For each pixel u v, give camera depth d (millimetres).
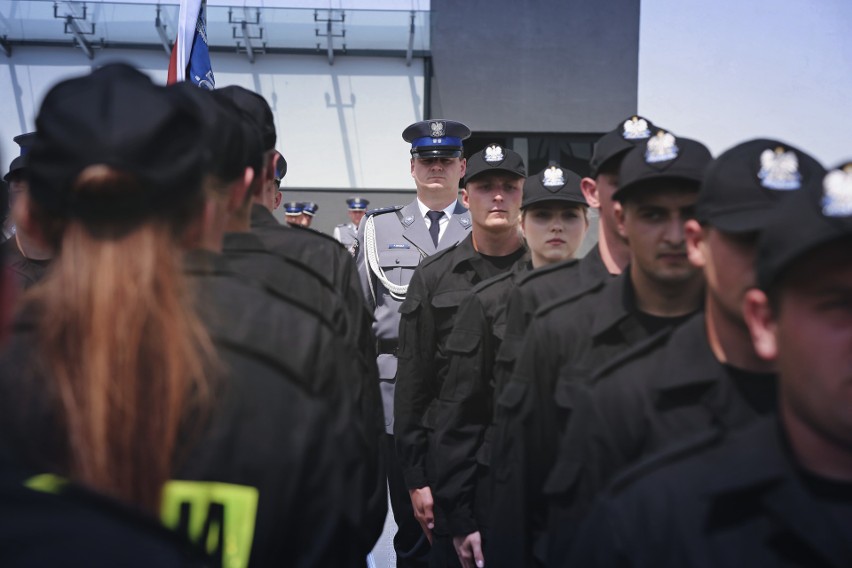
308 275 2010
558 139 13492
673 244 1874
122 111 1158
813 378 1024
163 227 1164
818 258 991
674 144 1878
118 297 1106
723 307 1548
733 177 1486
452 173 4250
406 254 4164
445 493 2961
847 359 1003
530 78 13266
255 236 1979
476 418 3004
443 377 3311
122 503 791
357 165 13375
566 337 2096
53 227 1205
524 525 2104
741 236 1464
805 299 1017
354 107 13312
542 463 2107
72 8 12461
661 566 1165
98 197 1124
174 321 1143
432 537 3270
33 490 738
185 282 1271
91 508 764
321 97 13289
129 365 1092
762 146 1519
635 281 2006
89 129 1141
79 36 12547
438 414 3068
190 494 1233
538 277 2525
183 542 820
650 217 1904
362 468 1591
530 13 13242
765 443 1131
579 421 1815
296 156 13320
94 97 1174
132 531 769
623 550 1204
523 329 2490
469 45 13250
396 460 3936
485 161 3297
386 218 4273
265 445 1300
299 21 12867
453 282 3344
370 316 2771
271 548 1312
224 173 1630
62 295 1126
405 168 13406
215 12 12711
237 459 1272
